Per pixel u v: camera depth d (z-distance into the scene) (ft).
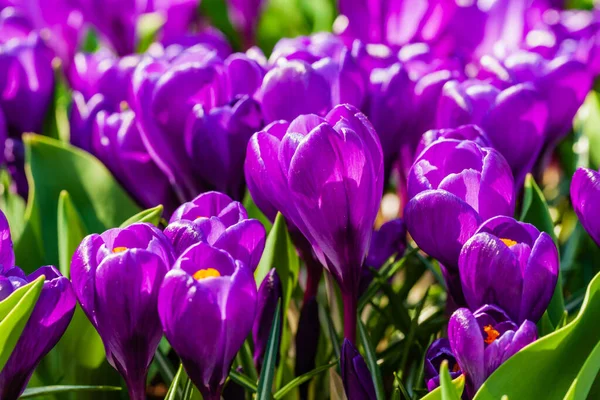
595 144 2.68
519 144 2.27
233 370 2.06
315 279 2.21
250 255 1.93
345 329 2.04
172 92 2.25
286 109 2.21
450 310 2.13
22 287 1.85
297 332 2.18
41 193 2.43
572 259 2.61
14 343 1.85
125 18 3.54
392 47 3.19
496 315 1.91
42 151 2.44
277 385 2.20
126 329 1.87
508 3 3.31
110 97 2.64
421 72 2.59
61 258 2.26
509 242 1.96
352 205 1.96
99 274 1.85
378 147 1.98
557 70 2.42
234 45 4.65
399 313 2.25
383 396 2.00
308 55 2.34
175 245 1.92
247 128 2.26
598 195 2.03
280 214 2.21
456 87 2.33
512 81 2.41
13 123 2.61
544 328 2.11
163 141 2.29
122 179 2.42
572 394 1.84
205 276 1.84
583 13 3.83
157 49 2.98
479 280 1.94
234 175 2.29
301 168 1.93
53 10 3.64
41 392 2.02
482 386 1.86
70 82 3.74
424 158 2.05
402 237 2.30
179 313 1.82
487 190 1.99
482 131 2.19
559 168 3.49
